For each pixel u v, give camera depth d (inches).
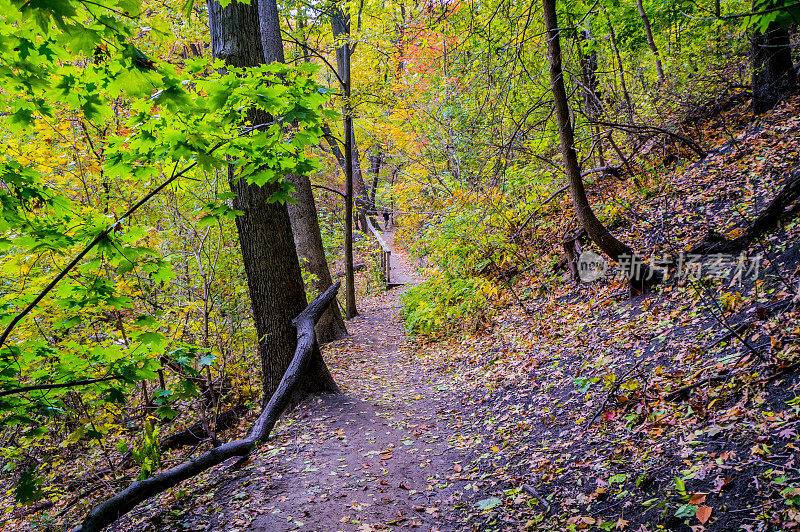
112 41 86.3
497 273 410.9
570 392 206.2
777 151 276.8
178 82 96.5
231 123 126.0
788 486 102.2
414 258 775.7
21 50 86.9
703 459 123.9
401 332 463.2
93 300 127.6
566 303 307.7
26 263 145.5
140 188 256.5
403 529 139.0
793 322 156.2
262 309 263.1
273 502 160.1
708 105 378.0
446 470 178.1
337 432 223.6
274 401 207.3
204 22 388.2
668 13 307.0
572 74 305.9
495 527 132.3
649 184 348.5
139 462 165.3
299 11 503.2
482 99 364.5
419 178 688.4
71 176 245.9
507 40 305.1
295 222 454.3
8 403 113.7
